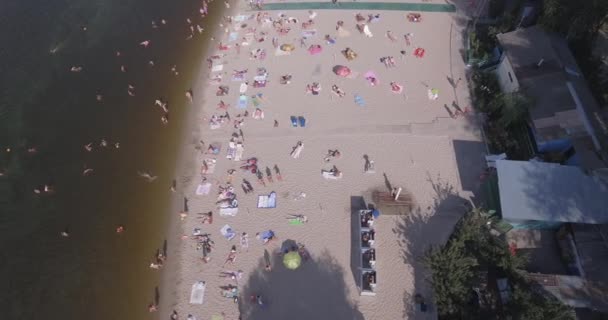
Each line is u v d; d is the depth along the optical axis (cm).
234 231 3186
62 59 4703
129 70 4541
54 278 3086
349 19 4766
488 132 3525
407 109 3791
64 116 4131
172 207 3412
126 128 4003
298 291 2858
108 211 3434
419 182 3291
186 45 4781
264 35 4725
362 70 4178
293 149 3616
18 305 2967
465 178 3275
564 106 3102
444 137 3547
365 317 2706
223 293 2905
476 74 3953
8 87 4406
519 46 3584
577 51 3697
